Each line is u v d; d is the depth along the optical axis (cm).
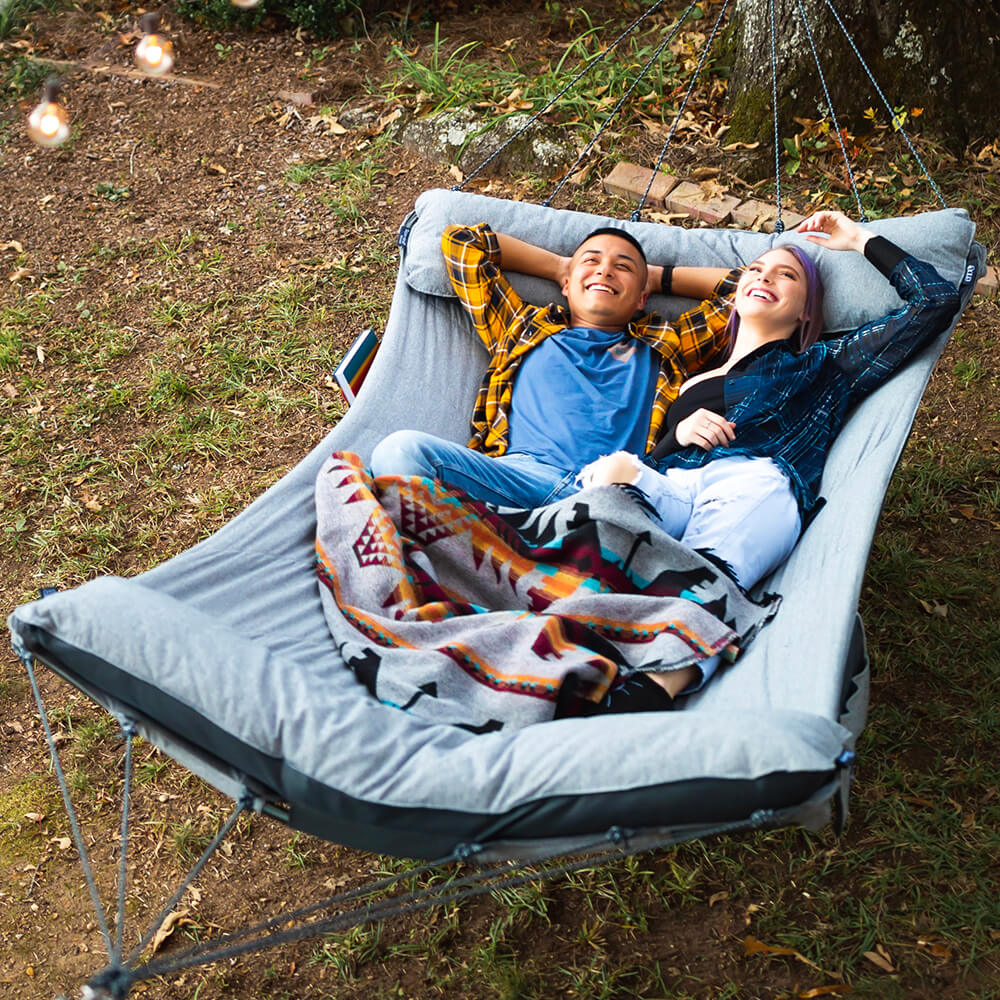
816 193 474
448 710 202
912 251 308
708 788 164
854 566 221
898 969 222
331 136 554
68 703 301
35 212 517
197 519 358
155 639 183
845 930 230
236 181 530
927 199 462
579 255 332
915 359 291
